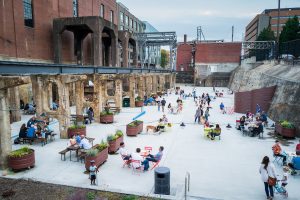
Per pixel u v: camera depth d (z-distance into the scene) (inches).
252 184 446.6
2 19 951.6
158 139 717.9
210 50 3122.5
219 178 469.1
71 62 1456.7
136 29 3031.5
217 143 688.4
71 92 1277.1
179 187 418.9
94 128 833.5
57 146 633.6
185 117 1056.8
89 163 477.1
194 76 3053.6
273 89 1100.5
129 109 1240.8
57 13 1332.4
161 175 391.9
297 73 1003.3
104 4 1961.1
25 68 547.8
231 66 3088.1
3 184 416.2
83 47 1590.8
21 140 663.1
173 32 2461.9
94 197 368.2
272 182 380.8
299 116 791.1
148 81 1653.5
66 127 699.4
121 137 630.5
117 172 483.5
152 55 3444.9
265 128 866.1
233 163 543.8
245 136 765.3
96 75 902.4
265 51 2551.7
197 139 724.7
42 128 679.7
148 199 364.8
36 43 1165.1
